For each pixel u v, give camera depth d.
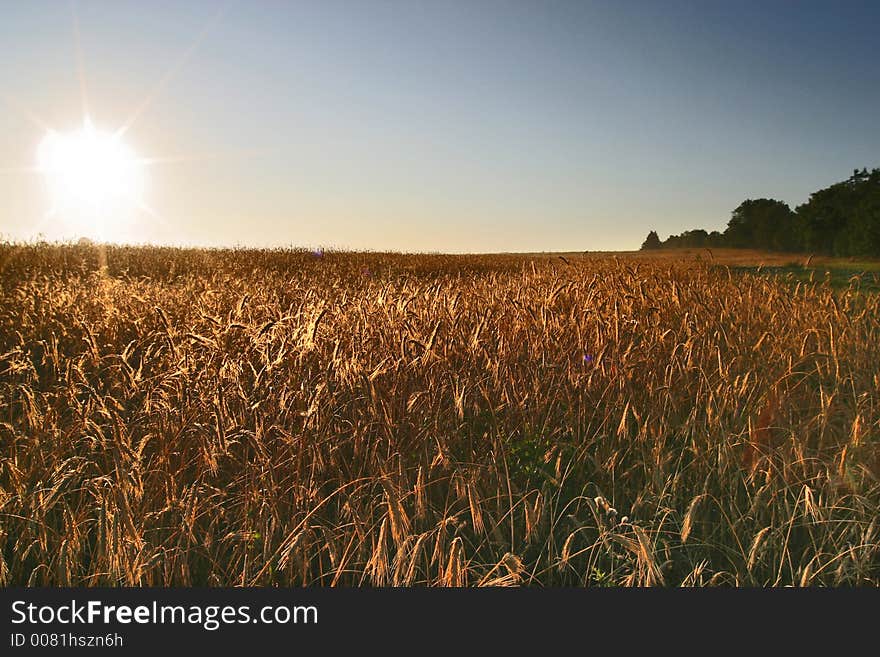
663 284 10.67
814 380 6.45
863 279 12.94
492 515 3.97
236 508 3.90
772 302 9.05
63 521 3.64
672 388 5.36
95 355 6.18
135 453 3.72
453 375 5.20
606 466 4.40
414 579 3.30
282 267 23.69
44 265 19.44
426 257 31.56
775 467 4.04
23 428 4.85
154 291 11.84
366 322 6.31
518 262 31.14
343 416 4.71
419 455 4.29
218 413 4.14
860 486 3.99
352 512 3.55
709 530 3.94
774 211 71.44
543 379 5.37
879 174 54.69
